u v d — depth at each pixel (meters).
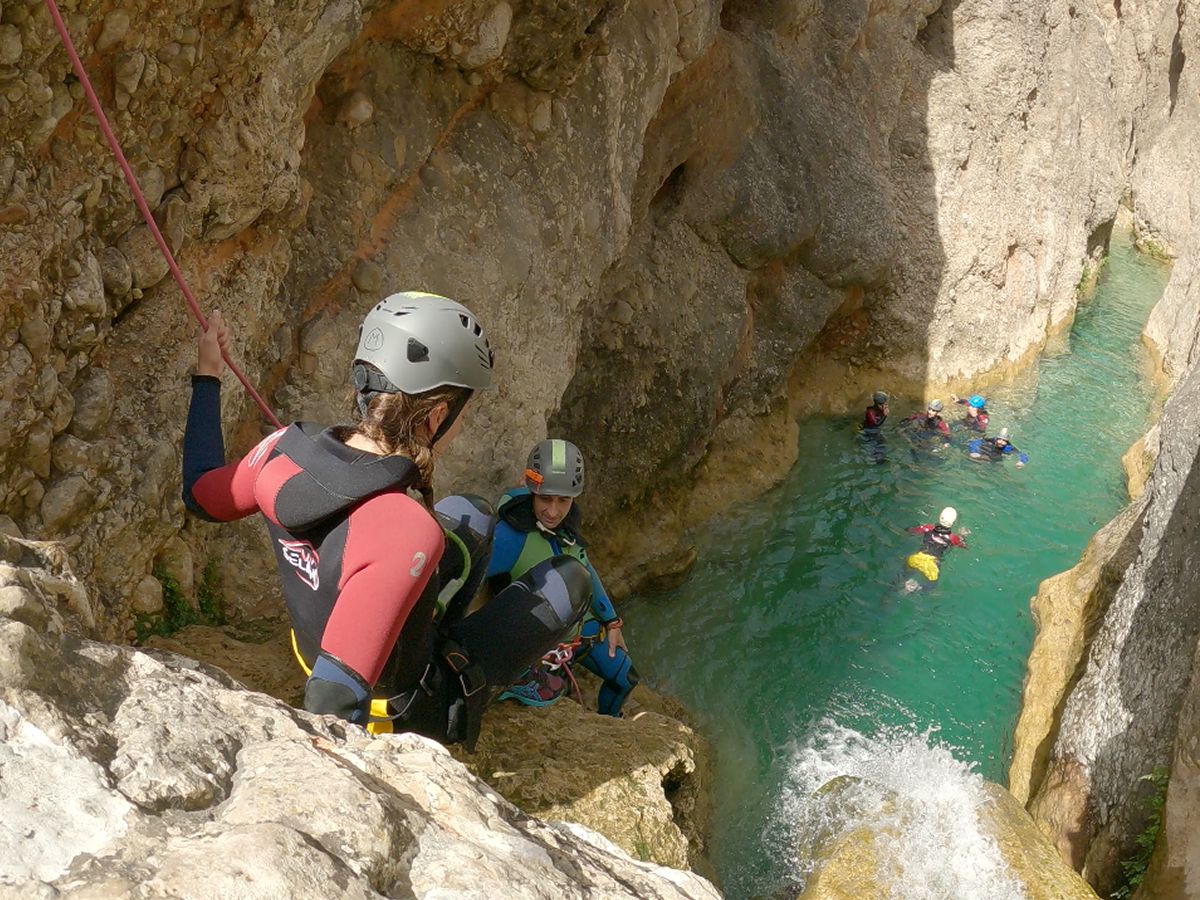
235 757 1.24
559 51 5.23
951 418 11.27
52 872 0.97
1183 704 4.91
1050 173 12.93
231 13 3.17
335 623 1.74
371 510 1.76
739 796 6.32
